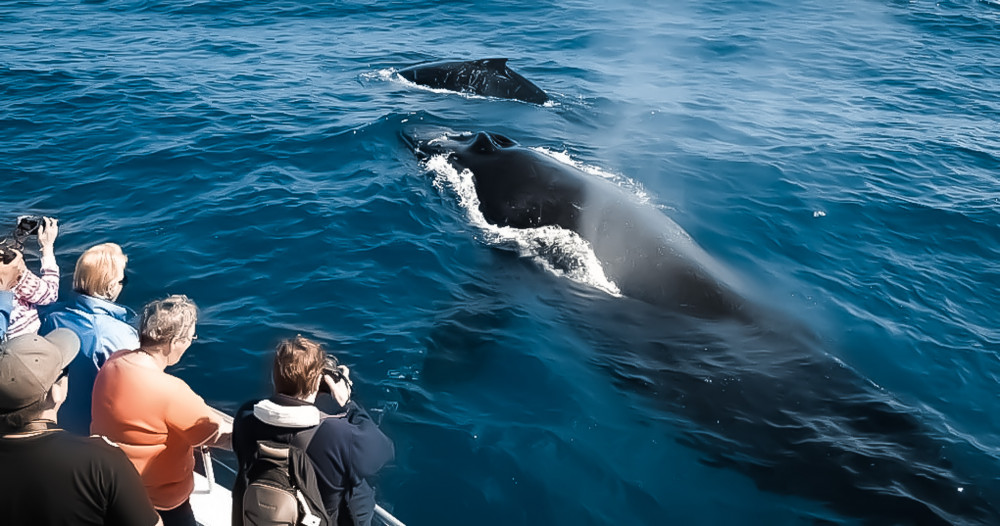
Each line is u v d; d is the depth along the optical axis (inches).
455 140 585.6
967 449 323.3
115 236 456.8
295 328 380.2
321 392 212.1
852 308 430.3
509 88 748.0
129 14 1047.0
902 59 944.3
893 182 585.3
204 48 891.4
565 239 461.1
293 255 444.1
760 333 390.9
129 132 615.5
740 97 790.5
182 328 206.1
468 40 982.4
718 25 1089.4
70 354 170.6
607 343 384.2
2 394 153.9
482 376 355.6
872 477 304.5
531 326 393.7
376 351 366.6
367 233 470.6
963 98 806.5
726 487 302.5
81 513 159.2
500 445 315.9
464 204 506.6
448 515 283.1
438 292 419.5
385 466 301.4
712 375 360.5
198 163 559.2
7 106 666.2
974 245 503.8
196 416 207.0
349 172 552.4
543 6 1165.7
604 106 744.3
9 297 257.6
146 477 204.8
